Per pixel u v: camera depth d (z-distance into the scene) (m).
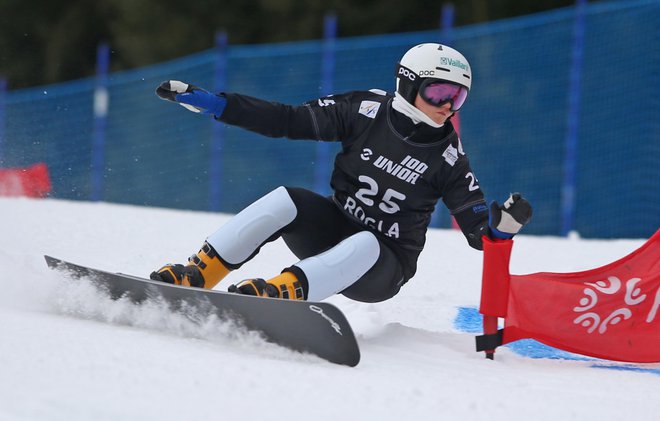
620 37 47.38
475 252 28.58
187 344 13.58
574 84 41.47
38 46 83.50
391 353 15.00
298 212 15.47
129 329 14.33
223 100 15.23
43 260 19.92
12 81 82.31
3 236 24.17
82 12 81.69
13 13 83.06
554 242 32.09
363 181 15.52
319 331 13.12
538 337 15.15
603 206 47.97
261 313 13.39
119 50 77.25
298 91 52.38
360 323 17.53
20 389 10.35
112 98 57.19
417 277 24.20
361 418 10.73
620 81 47.50
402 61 15.28
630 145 47.47
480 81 49.25
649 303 15.35
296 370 12.59
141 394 10.66
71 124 57.16
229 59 53.62
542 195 48.59
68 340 12.87
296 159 52.81
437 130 15.26
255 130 15.44
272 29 73.38
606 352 15.29
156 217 30.86
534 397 12.59
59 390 10.45
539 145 48.53
